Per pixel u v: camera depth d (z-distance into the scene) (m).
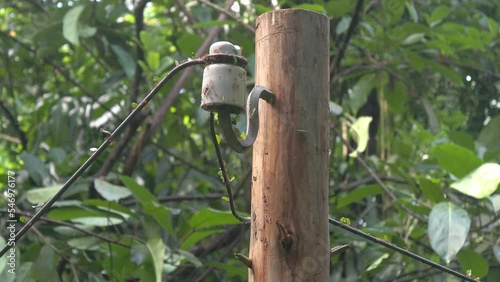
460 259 4.29
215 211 4.27
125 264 4.52
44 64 6.43
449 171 4.20
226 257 5.68
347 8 5.39
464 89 6.67
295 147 2.35
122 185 5.51
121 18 6.90
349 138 5.62
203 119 5.89
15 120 6.39
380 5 6.00
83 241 4.56
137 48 5.59
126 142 5.46
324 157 2.38
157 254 4.18
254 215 2.38
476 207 4.80
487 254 4.93
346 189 5.64
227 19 5.59
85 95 6.33
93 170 5.84
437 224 4.01
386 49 5.67
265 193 2.35
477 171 4.05
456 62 6.15
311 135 2.36
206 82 2.38
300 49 2.39
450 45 5.82
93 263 4.70
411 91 6.42
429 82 6.53
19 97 7.18
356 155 4.70
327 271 2.34
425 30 5.43
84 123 6.05
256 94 2.32
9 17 6.89
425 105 6.11
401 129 6.56
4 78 6.76
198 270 5.53
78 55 6.64
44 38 5.76
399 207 4.76
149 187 6.24
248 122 2.33
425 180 4.54
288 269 2.30
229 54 2.39
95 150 2.82
